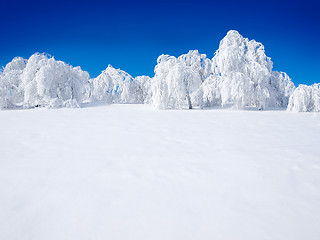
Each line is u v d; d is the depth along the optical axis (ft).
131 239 8.20
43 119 35.78
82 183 12.62
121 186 12.25
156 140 22.30
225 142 21.27
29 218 9.49
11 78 64.39
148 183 12.59
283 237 8.21
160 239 8.19
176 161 16.12
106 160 16.40
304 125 29.78
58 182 12.76
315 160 15.93
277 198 10.89
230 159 16.43
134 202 10.61
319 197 10.93
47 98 59.47
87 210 10.00
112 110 51.57
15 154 17.83
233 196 11.11
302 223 8.98
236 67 53.42
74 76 69.21
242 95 50.01
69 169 14.67
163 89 54.44
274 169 14.43
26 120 34.65
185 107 60.70
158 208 10.11
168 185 12.34
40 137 23.49
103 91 84.48
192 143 21.06
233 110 50.88
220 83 53.42
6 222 9.24
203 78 64.69
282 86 63.57
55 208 10.19
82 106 63.62
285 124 30.63
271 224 8.93
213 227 8.79
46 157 17.11
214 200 10.76
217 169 14.56
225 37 56.24
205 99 57.16
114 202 10.63
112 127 28.99
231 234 8.39
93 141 21.93
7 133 25.34
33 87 59.57
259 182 12.62
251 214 9.61
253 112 46.01
